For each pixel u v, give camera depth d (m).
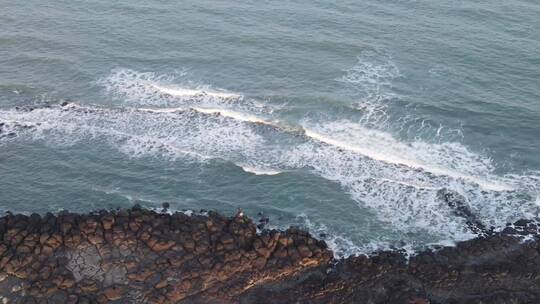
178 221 36.69
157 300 32.66
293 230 36.72
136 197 39.56
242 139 44.19
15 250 34.38
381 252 36.25
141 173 41.38
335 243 36.97
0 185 39.91
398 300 33.41
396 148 43.47
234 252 34.78
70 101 47.25
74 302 32.03
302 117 45.94
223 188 40.59
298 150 43.34
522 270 35.28
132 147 43.34
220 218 37.22
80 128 44.81
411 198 40.09
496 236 37.38
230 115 46.06
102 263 34.00
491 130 45.34
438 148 43.62
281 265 34.59
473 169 42.22
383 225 38.34
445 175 41.69
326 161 42.56
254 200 39.81
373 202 39.84
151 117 45.81
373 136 44.41
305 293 33.69
